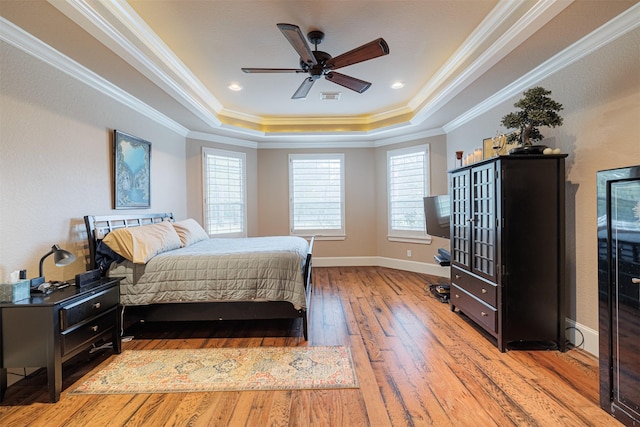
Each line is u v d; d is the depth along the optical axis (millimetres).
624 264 1565
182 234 3490
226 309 2637
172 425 1614
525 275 2379
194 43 2764
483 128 3738
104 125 2963
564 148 2529
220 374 2090
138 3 2193
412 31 2611
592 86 2262
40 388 1957
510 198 2373
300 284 2580
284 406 1753
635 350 1521
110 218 2924
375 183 5762
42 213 2273
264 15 2363
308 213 5797
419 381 1983
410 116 4703
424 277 4852
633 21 1937
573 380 1979
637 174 1479
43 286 2004
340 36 2678
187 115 3963
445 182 4785
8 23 1936
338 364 2203
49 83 2328
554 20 2002
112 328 2338
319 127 5348
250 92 4008
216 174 5148
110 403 1802
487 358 2281
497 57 2500
